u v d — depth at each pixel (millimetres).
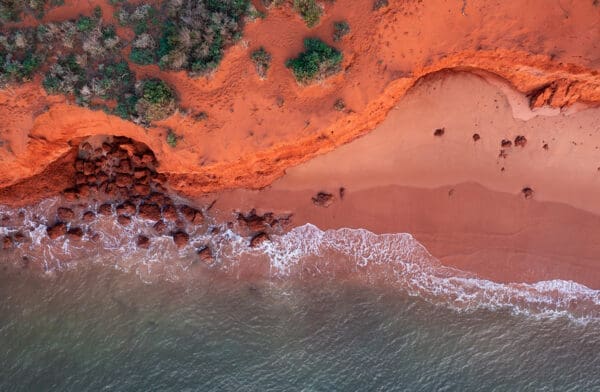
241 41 14375
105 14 14578
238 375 17172
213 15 14211
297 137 15320
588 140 16453
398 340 17156
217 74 14508
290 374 17172
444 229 17094
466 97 16375
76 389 17078
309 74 14234
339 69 14594
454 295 17156
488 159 16844
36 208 17062
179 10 14422
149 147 16094
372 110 15695
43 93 14445
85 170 16703
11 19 14477
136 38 14477
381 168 17078
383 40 14617
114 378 17156
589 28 14289
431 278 17203
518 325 17047
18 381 17047
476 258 17094
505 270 17062
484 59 15320
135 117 14570
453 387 17031
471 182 17016
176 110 14562
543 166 16797
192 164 15461
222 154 15289
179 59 14242
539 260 17031
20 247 17156
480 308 17094
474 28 14562
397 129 16734
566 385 16953
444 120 16625
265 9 14500
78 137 15961
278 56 14680
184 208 17109
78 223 17141
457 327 17109
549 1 14195
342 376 17109
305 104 15086
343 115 15172
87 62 14570
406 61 14906
